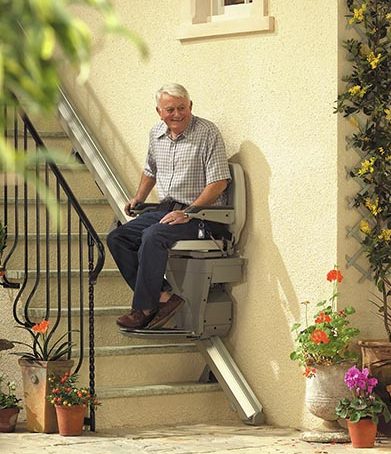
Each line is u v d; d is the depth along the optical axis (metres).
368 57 5.34
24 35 1.39
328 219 5.42
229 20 5.90
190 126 5.80
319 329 5.22
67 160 1.90
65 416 5.23
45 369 5.28
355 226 5.45
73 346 5.78
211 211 5.68
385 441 5.21
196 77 6.16
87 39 1.37
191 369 5.99
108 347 5.75
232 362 5.83
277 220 5.68
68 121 6.93
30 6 1.31
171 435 5.33
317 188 5.47
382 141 5.38
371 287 5.53
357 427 5.01
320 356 5.20
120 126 6.72
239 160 5.89
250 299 5.82
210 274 5.72
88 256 6.02
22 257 6.05
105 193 6.64
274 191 5.69
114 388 5.66
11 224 6.23
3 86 1.34
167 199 5.86
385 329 5.55
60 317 5.77
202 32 6.06
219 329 5.87
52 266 6.19
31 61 1.33
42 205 6.34
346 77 5.39
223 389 5.77
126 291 6.22
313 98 5.50
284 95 5.64
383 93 5.38
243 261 5.85
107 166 6.72
